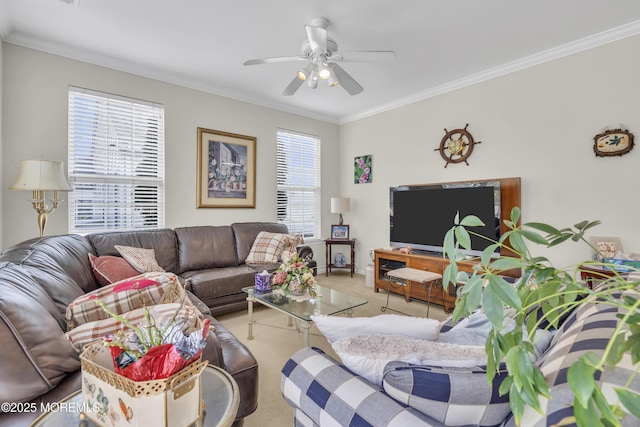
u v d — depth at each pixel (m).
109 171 3.22
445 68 3.34
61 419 0.80
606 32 2.63
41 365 0.89
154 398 0.69
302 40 2.79
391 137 4.50
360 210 4.99
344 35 2.69
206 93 3.87
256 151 4.35
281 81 3.71
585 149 2.81
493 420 0.74
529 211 3.15
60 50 2.88
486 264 0.58
